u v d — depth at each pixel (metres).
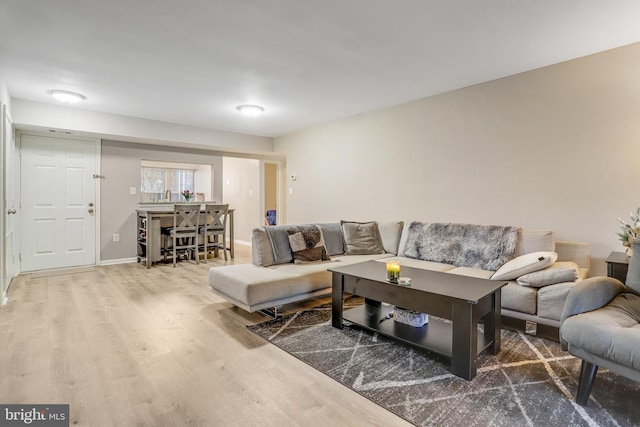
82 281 4.12
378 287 2.40
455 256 3.34
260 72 3.20
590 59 2.85
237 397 1.76
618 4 2.08
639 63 2.63
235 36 2.49
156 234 5.32
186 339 2.46
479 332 2.42
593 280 1.92
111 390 1.81
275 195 8.33
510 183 3.34
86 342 2.39
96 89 3.65
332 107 4.40
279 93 3.83
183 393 1.79
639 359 1.45
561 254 2.90
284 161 7.73
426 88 3.67
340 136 5.04
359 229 4.12
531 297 2.46
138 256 5.45
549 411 1.64
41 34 2.45
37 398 1.73
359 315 2.70
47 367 2.04
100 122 4.57
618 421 1.56
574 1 2.05
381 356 2.23
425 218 4.05
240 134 5.97
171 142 5.36
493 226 3.27
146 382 1.89
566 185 3.01
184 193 6.82
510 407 1.67
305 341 2.46
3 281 3.23
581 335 1.63
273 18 2.25
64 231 4.82
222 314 3.00
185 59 2.90
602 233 2.84
